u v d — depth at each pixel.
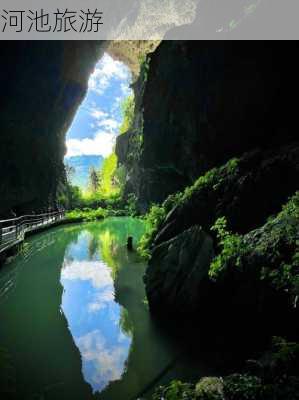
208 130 14.42
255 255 6.14
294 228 5.82
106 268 13.75
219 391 3.86
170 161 18.91
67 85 34.03
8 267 14.05
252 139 12.03
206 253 7.68
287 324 5.03
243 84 12.41
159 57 20.03
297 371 3.85
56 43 27.77
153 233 13.59
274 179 8.44
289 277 4.99
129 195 51.12
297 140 9.84
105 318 8.45
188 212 10.31
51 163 33.47
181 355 6.31
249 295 6.02
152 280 8.57
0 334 7.67
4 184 23.75
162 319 7.95
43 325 8.15
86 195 60.56
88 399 5.21
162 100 19.48
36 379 5.80
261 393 3.59
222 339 6.46
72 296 10.26
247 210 8.55
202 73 15.02
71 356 6.58
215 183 10.20
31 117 27.05
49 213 32.22
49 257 16.27
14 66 22.69
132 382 5.60
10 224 23.12
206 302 7.26
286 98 10.77
